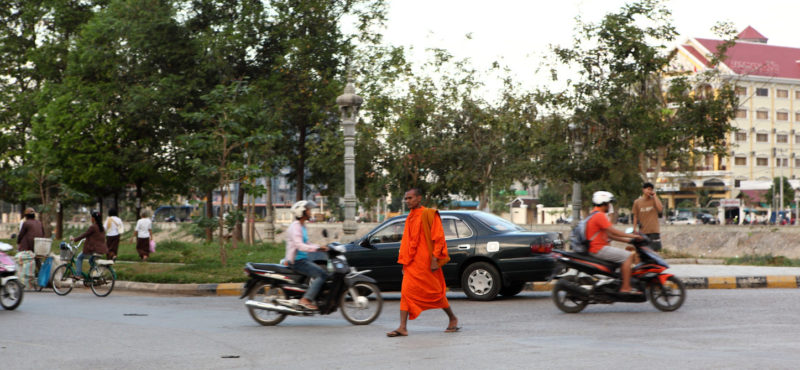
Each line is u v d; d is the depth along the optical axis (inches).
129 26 1504.7
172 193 1861.5
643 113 1318.9
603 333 372.8
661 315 439.8
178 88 1483.8
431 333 385.4
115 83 1582.2
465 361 300.2
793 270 702.5
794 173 3742.6
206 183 1212.5
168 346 358.3
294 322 448.8
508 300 541.0
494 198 3243.1
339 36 1569.9
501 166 1476.4
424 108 1449.3
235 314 499.2
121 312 515.8
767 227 1509.6
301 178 1625.2
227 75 1519.4
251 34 1540.4
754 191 3511.3
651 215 626.2
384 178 1475.1
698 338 350.3
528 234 533.0
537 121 1396.4
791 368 271.3
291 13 1552.7
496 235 536.4
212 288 666.8
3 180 1947.6
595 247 463.2
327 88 1480.1
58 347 356.8
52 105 1641.2
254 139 832.3
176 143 1549.0
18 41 1900.8
